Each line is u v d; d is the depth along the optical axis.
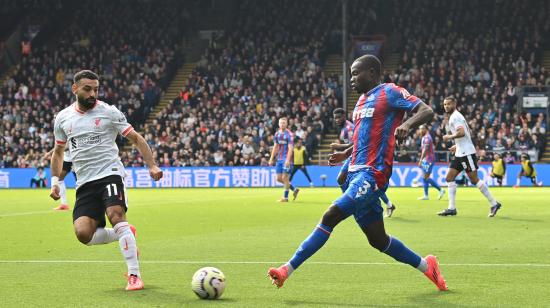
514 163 46.72
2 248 14.49
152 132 53.56
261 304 8.64
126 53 62.44
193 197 34.66
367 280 10.32
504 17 59.50
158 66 61.72
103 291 9.58
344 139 22.64
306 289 9.63
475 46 56.66
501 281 10.16
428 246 14.27
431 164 31.03
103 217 10.34
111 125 10.08
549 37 59.00
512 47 56.47
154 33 64.81
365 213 9.16
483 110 50.91
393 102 9.07
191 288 9.54
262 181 48.31
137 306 8.56
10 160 51.59
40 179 49.81
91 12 66.50
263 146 49.19
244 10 66.50
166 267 11.70
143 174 49.25
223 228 18.58
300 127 51.06
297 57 59.88
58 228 19.02
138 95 57.62
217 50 62.34
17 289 9.75
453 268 11.38
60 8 67.75
